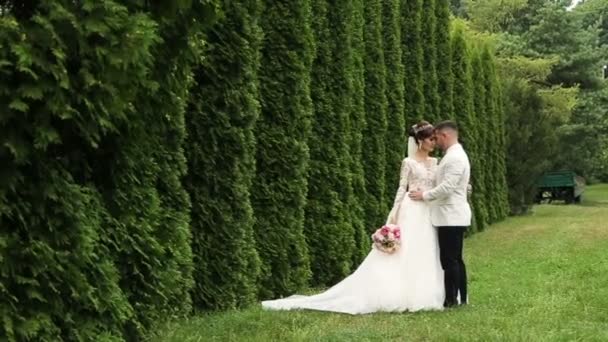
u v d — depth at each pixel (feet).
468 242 48.06
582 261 33.65
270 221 25.17
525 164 72.69
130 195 13.64
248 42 21.97
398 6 41.01
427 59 47.21
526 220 66.18
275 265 25.29
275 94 25.29
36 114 10.25
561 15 110.42
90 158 12.90
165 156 17.65
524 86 76.13
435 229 22.94
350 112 32.14
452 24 58.80
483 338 17.25
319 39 29.58
